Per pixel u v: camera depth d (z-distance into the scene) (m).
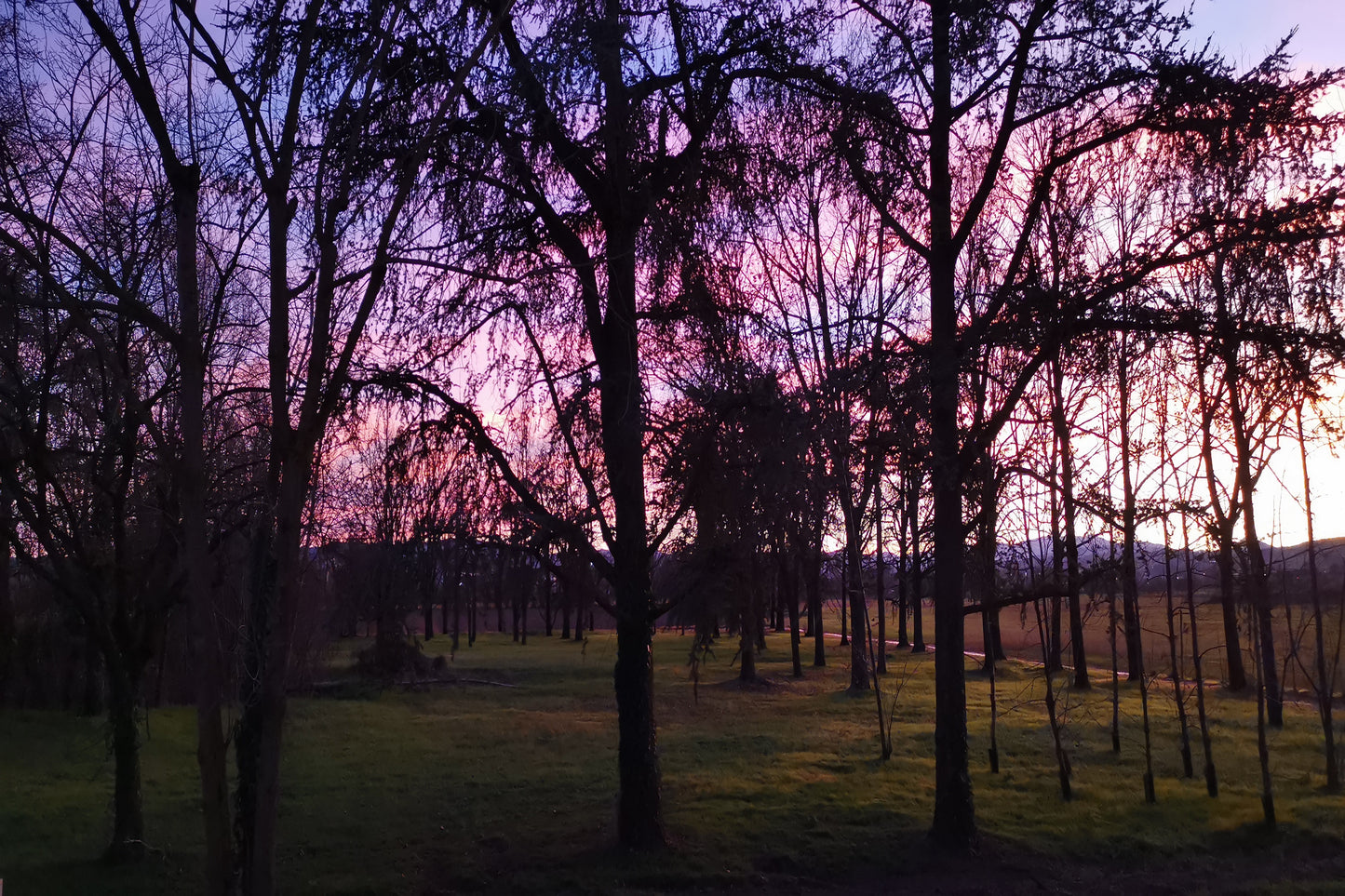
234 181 7.10
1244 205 9.26
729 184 9.94
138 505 9.41
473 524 9.28
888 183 10.39
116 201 8.07
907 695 23.80
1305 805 10.96
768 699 23.67
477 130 8.98
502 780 14.04
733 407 8.95
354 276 5.82
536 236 10.06
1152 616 24.66
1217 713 18.22
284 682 5.23
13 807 12.91
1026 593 9.78
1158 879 8.89
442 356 9.48
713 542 9.30
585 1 8.52
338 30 7.74
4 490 8.79
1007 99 9.48
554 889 8.91
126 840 10.20
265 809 5.05
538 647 48.56
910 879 9.05
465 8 8.51
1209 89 8.67
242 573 8.63
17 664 18.88
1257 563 11.54
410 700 25.38
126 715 10.26
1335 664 12.34
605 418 9.76
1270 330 8.70
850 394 9.38
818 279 13.52
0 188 7.45
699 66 9.48
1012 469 10.67
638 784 9.85
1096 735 16.27
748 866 9.28
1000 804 11.43
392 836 10.95
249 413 9.45
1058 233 11.55
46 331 7.75
